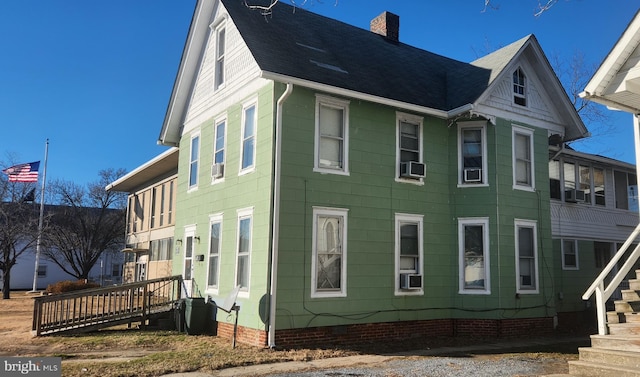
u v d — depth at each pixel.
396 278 12.74
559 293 16.14
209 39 15.47
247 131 12.73
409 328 12.77
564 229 16.89
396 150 13.28
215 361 9.41
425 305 13.16
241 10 13.77
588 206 17.92
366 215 12.47
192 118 16.23
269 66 11.20
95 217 41.00
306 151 11.76
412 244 13.25
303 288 11.25
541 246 14.44
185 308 13.38
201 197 14.89
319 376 8.30
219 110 14.34
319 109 12.16
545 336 13.72
